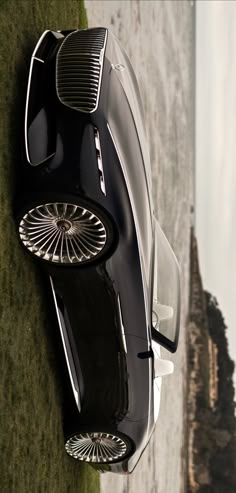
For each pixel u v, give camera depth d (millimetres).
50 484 3529
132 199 3121
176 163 10789
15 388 3020
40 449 3326
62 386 3633
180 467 9383
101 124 3016
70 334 3396
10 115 3096
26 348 3160
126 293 3230
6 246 2969
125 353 3373
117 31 6914
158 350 4078
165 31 10078
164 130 9781
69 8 4762
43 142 2936
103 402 3510
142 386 3502
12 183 3018
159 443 7973
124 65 3611
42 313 3375
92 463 3828
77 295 3246
